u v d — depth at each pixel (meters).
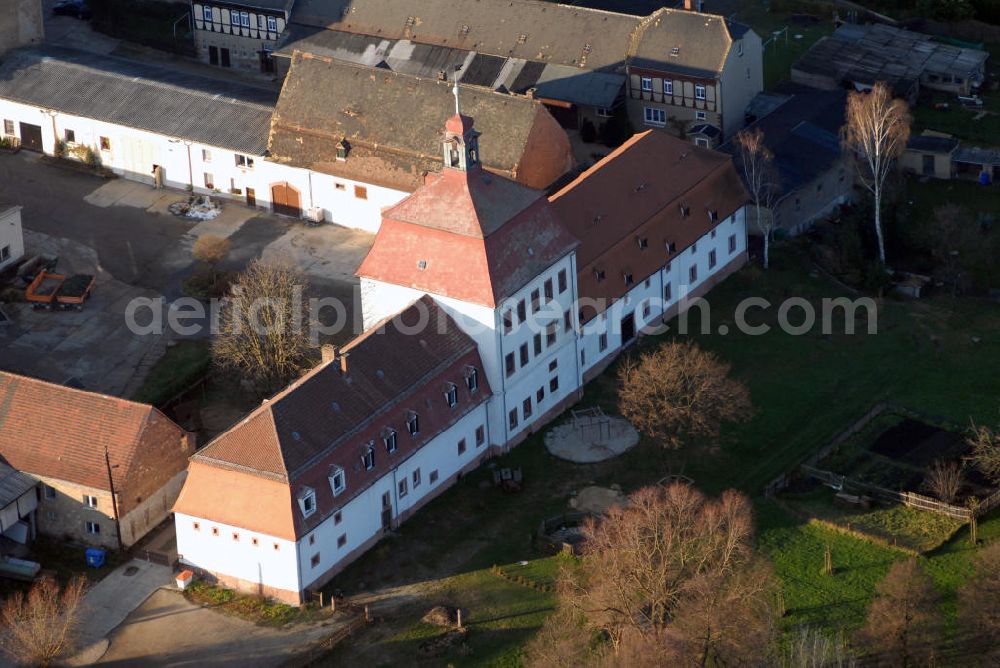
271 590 167.12
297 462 164.50
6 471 173.50
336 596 166.62
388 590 168.12
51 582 166.25
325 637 162.12
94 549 172.50
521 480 182.50
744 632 149.12
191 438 178.88
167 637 163.00
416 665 158.88
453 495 181.38
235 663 159.38
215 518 166.25
